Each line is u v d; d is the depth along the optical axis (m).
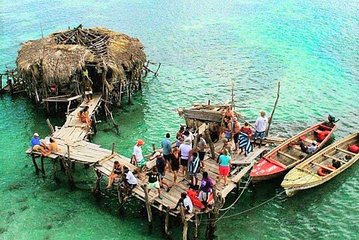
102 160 31.31
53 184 32.69
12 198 31.08
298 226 28.09
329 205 29.88
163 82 49.66
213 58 55.88
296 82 48.44
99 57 41.28
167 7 79.50
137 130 40.25
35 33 66.94
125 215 29.23
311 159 32.62
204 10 77.06
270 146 35.75
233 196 30.72
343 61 53.44
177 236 27.20
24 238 27.27
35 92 43.00
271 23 68.69
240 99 45.09
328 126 37.91
